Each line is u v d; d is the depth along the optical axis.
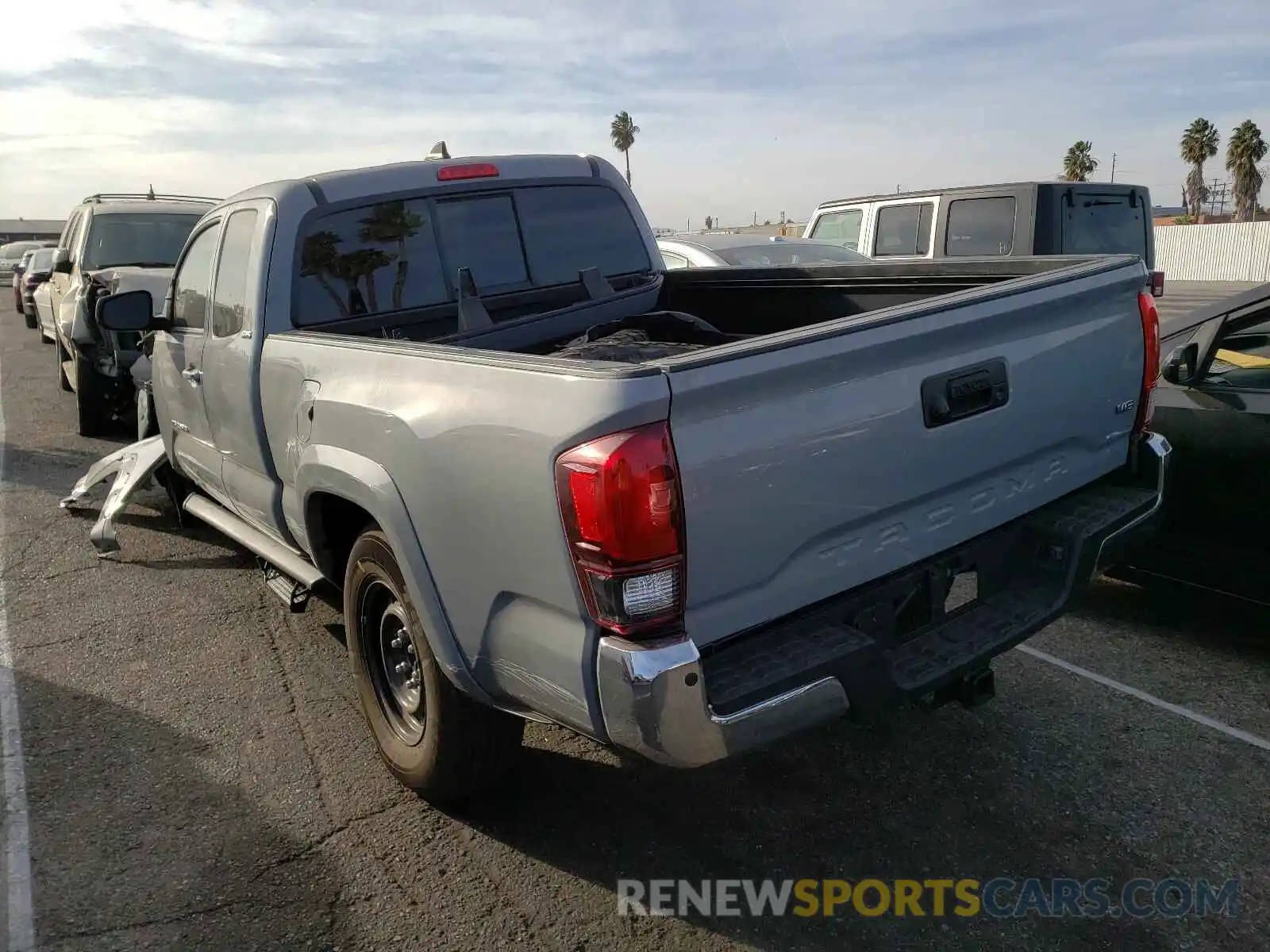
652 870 3.10
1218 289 30.20
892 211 9.59
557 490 2.36
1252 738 3.71
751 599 2.50
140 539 6.56
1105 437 3.38
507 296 4.47
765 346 2.40
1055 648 4.53
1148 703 4.00
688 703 2.29
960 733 3.83
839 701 2.52
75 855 3.22
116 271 9.48
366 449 3.12
